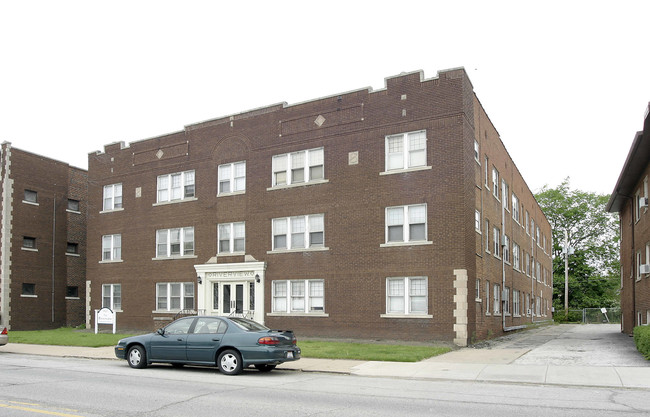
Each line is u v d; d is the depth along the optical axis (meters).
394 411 10.05
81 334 30.42
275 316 26.64
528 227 43.16
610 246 67.50
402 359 17.89
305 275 26.08
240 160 28.92
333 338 24.97
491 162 29.20
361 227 24.89
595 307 65.62
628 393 12.11
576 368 15.59
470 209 23.81
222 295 28.69
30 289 36.62
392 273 23.92
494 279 28.80
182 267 30.25
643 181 27.28
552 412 9.91
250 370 16.36
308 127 26.88
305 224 26.45
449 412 9.94
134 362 16.59
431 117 23.88
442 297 22.81
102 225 34.00
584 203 69.00
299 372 16.06
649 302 25.73
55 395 11.83
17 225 36.03
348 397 11.62
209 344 15.40
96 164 34.72
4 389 12.67
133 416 9.67
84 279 40.28
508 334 31.72
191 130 30.97
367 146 25.17
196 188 30.31
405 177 24.12
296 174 27.05
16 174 36.31
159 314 30.67
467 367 16.25
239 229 28.61
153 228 31.69
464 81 23.72
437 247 23.14
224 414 9.80
